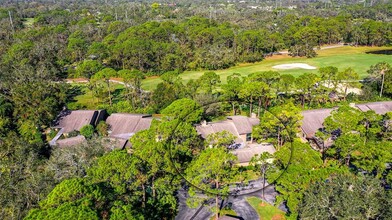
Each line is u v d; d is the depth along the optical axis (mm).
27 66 83000
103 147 43875
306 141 52531
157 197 36406
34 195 33781
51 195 29047
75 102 74875
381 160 36625
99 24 164500
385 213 28766
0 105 59906
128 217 28344
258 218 37344
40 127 60656
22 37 119812
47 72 82875
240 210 38406
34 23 162125
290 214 35125
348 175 33344
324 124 47031
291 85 66375
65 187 29156
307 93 68000
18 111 59344
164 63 100000
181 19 183500
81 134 56125
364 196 29750
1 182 35281
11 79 75000
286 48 130250
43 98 62000
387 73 73812
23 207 32969
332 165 40812
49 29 132500
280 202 37625
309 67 105750
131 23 154750
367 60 113375
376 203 28828
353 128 44875
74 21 163250
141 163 34188
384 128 50031
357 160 40375
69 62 106562
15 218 31234
